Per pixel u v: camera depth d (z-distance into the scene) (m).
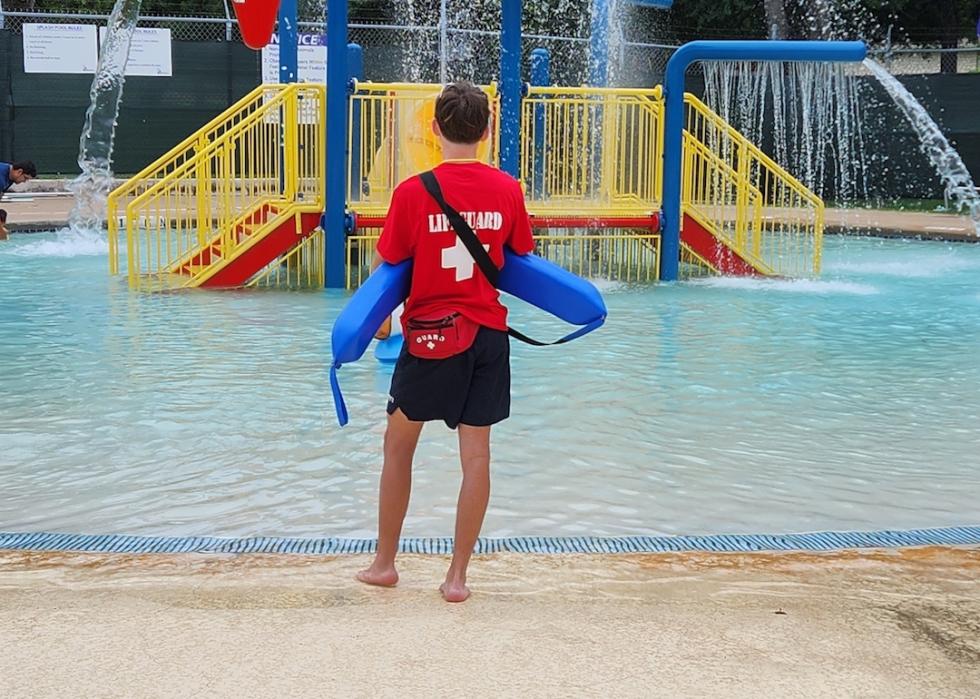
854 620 3.05
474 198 3.15
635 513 4.35
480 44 22.84
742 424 5.73
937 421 5.86
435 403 3.16
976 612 3.13
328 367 6.91
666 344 7.89
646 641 2.89
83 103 20.50
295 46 12.20
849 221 18.22
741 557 3.58
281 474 4.77
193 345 7.56
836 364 7.28
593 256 12.18
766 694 2.61
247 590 3.22
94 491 4.52
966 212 20.11
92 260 12.33
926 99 21.75
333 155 10.14
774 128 22.45
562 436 5.43
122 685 2.59
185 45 20.70
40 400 5.99
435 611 3.07
